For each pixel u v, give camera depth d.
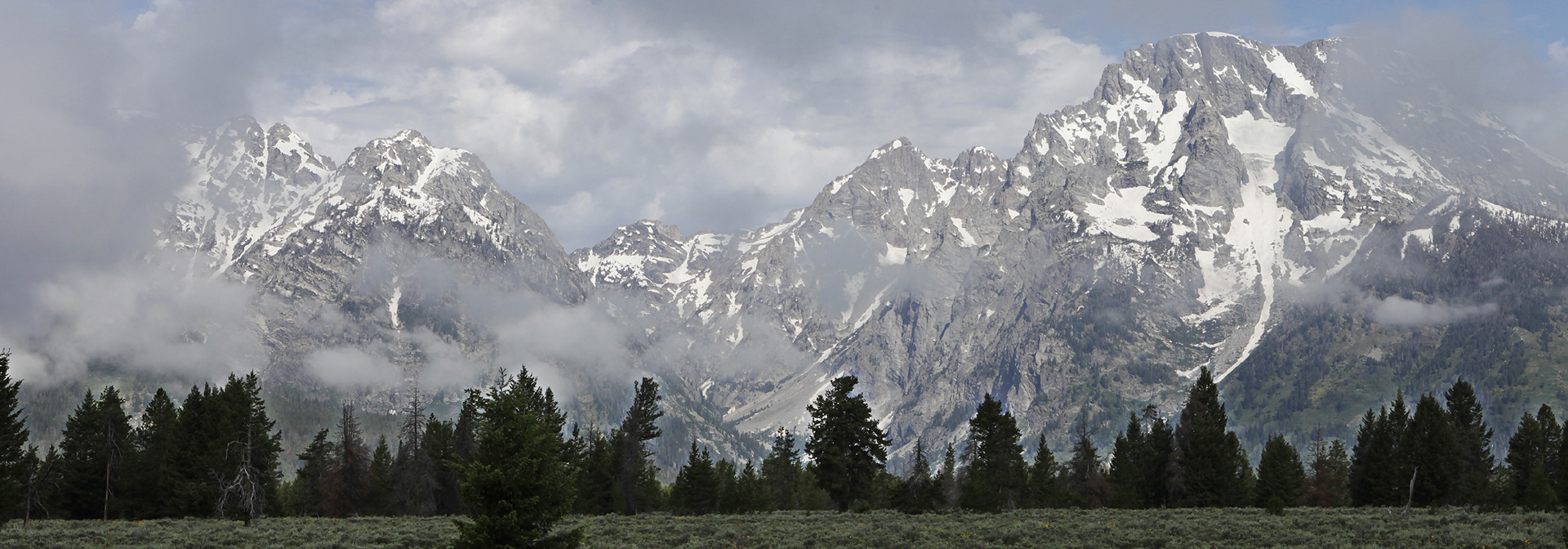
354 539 76.88
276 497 125.44
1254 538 68.25
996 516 96.50
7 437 86.50
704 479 130.00
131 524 93.75
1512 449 127.69
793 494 156.00
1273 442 141.75
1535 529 68.38
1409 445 126.12
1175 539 67.81
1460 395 144.00
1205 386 140.50
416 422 135.00
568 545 54.69
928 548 67.56
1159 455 134.12
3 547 72.50
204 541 76.25
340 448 139.50
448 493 132.00
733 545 71.94
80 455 121.00
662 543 74.12
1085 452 145.50
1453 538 64.38
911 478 114.62
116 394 124.44
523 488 53.72
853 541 72.50
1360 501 131.38
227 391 120.75
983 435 134.62
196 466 115.00
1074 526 79.56
